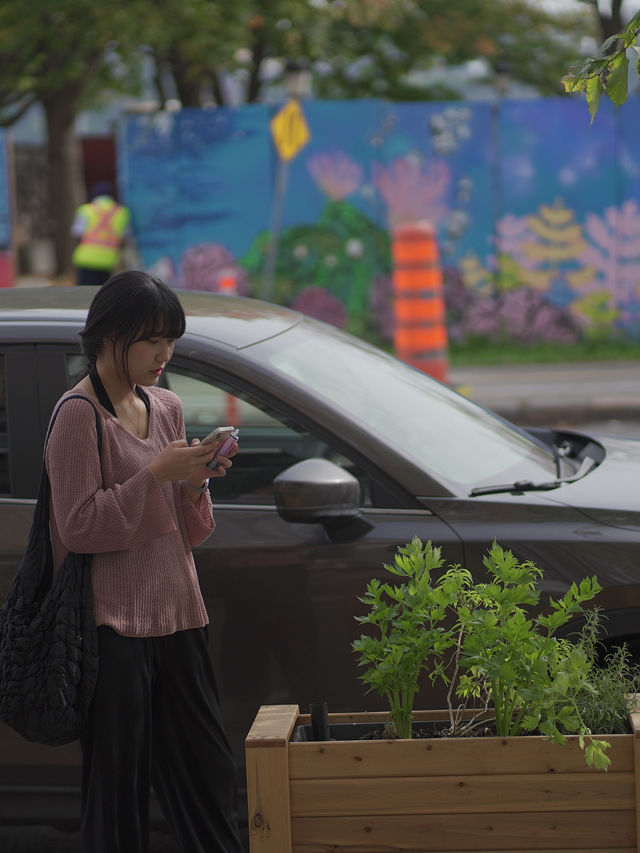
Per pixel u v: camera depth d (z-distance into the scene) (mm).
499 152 22594
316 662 5117
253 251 22750
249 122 22422
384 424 5512
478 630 3760
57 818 5242
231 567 5148
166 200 22688
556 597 5016
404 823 3660
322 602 5102
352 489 4977
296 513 4938
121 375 4133
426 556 3990
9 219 22953
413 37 30844
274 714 3916
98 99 38125
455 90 33531
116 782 4172
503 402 17078
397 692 3855
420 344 16562
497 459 5738
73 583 4070
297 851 3689
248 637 5145
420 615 3844
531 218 22750
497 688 3748
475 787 3633
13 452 5309
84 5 24016
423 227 16578
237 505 5270
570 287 22891
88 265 20281
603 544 5051
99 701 4125
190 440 5402
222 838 4438
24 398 5336
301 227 22672
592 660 4152
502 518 5141
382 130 22453
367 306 22875
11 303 5789
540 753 3613
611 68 4172
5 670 4047
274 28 28828
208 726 4402
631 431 16234
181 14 25078
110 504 4016
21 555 5172
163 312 4059
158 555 4191
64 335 5359
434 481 5242
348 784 3660
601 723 3773
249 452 5355
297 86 22375
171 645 4312
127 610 4117
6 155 22859
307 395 5367
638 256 22781
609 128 22469
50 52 26406
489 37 31047
